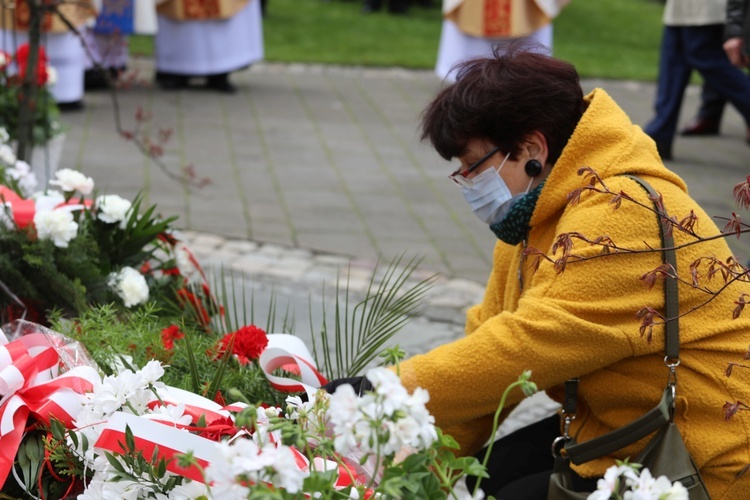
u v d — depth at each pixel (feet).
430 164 22.43
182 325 7.11
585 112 5.76
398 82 31.40
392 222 18.20
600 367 5.60
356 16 43.39
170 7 26.86
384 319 7.68
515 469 7.06
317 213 18.40
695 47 22.17
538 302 5.51
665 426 5.56
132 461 4.79
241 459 3.86
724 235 5.25
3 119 15.70
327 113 26.71
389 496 4.15
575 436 6.11
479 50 26.76
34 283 8.29
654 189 5.61
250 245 16.42
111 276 8.48
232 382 6.62
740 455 5.68
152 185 19.31
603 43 41.32
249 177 20.43
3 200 8.43
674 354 5.54
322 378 6.64
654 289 5.48
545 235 6.04
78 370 5.81
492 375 5.47
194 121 24.75
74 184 9.20
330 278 15.02
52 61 23.85
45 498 5.58
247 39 28.14
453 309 14.30
